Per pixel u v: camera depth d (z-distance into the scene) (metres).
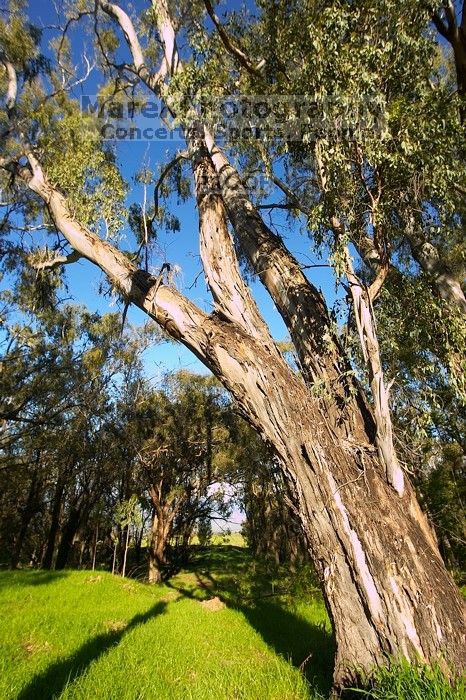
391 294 6.42
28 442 23.69
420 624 4.18
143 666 6.05
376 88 5.16
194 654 6.79
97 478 23.78
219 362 5.40
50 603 10.50
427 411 5.95
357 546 4.53
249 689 5.09
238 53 7.30
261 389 5.16
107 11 9.76
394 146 5.18
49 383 21.78
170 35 8.23
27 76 11.13
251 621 9.48
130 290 6.28
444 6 6.82
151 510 22.34
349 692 4.26
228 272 6.02
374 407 5.23
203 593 15.46
